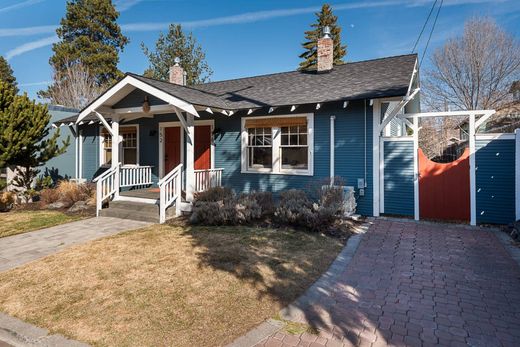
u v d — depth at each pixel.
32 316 3.90
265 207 9.05
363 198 9.28
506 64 25.17
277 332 3.45
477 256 5.84
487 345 3.22
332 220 7.80
